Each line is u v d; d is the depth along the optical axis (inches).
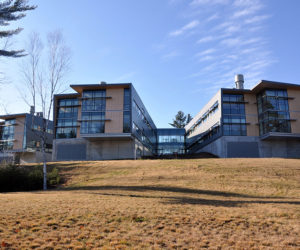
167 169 1165.7
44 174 872.9
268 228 347.9
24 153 2285.9
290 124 1916.8
